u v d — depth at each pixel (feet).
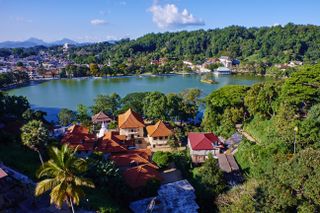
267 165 161.17
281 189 105.70
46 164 103.55
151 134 256.52
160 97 325.83
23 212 119.44
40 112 303.89
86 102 512.63
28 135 154.71
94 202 131.03
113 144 226.17
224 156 202.39
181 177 195.62
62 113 334.85
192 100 383.04
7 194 123.65
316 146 164.35
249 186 126.52
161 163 205.87
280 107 226.79
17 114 301.43
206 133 239.30
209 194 155.63
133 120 279.49
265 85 262.47
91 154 201.46
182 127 301.43
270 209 104.99
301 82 229.04
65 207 125.29
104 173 153.38
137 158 197.36
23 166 157.89
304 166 102.27
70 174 103.81
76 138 233.76
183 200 152.97
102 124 293.43
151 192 158.81
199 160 214.90
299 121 190.60
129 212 142.92
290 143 174.40
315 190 96.07
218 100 280.31
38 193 102.32
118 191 151.94
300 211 98.84
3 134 202.18
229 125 262.06
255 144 209.05
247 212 107.14
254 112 257.75
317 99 222.28
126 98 369.09
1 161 154.40
